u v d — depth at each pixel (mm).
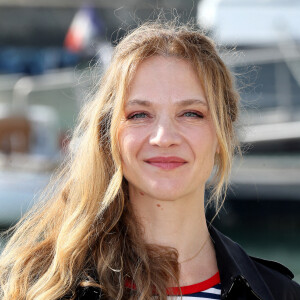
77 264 3986
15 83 21438
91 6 20000
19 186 13008
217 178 4258
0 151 16078
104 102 4152
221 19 17578
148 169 3922
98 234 4055
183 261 4074
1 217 12398
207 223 4363
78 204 4164
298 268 12297
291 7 17734
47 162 14578
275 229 14797
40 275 4074
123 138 3979
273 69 17781
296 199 14734
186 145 3922
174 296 3934
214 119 4008
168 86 3941
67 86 19156
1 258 4297
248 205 14859
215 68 4086
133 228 4070
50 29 23109
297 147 17250
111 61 4199
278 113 17703
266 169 15898
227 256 4129
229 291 3975
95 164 4152
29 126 16688
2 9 22719
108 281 3877
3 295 4090
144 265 3953
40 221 4363
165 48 4004
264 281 4285
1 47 23312
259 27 17656
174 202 4023
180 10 17062
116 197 4125
